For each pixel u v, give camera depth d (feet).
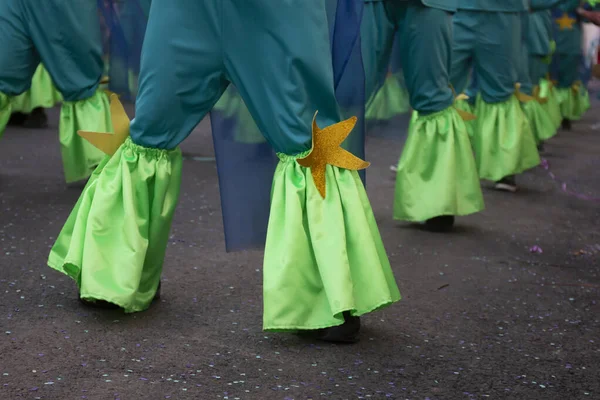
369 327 11.43
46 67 17.35
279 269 10.02
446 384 9.68
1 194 18.17
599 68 33.19
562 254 16.15
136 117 10.66
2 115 16.84
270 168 11.10
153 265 11.39
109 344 10.30
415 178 16.74
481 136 21.44
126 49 18.01
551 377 10.07
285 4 9.67
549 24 27.43
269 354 10.24
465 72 20.42
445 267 14.71
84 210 10.93
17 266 13.23
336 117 10.27
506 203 20.66
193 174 21.58
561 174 25.18
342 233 10.03
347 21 10.44
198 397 8.98
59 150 23.75
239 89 10.34
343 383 9.53
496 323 11.94
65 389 9.01
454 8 16.08
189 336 10.71
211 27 10.11
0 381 9.11
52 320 10.99
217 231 16.16
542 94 31.96
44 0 16.60
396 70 16.72
